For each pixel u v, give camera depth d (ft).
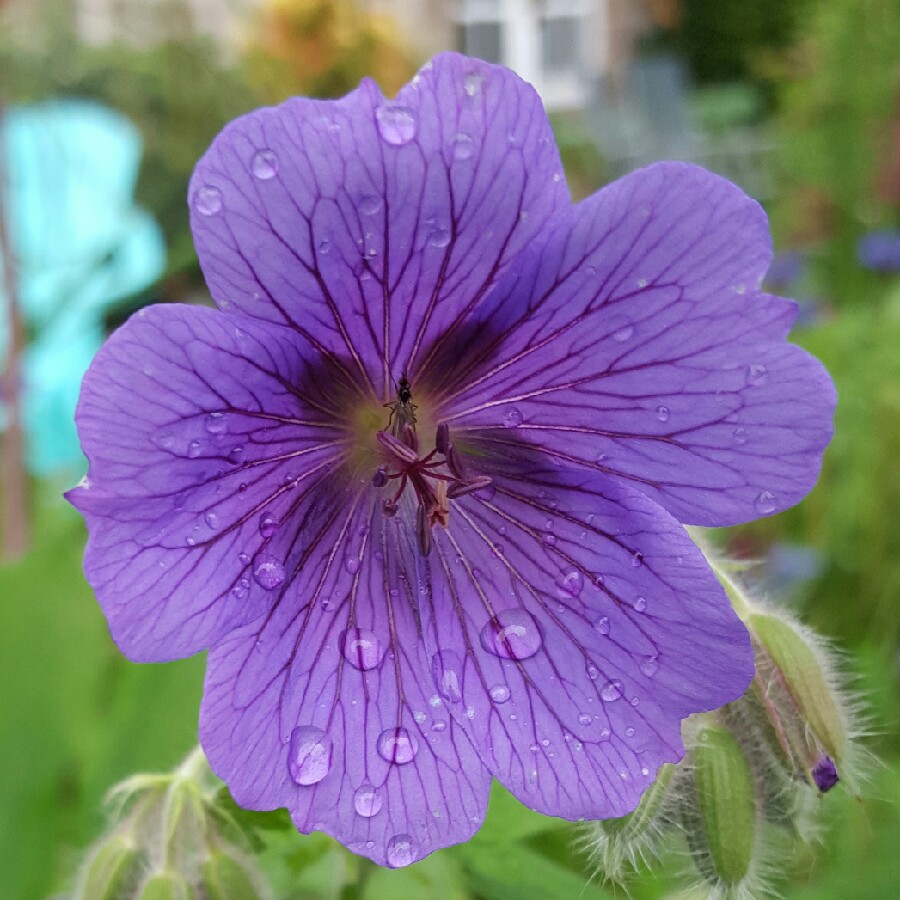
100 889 0.19
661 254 0.15
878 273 0.65
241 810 0.19
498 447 0.17
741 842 0.17
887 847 0.25
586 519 0.17
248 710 0.15
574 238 0.15
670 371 0.15
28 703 0.28
